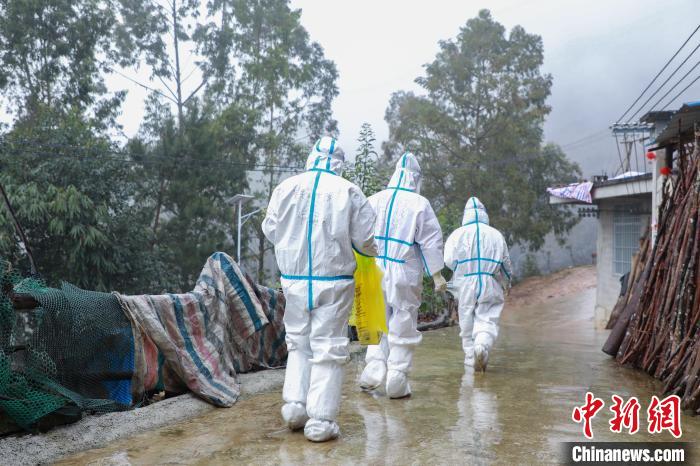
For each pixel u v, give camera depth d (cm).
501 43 2784
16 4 1953
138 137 2134
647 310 661
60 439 354
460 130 2747
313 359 383
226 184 2289
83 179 1741
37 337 373
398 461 339
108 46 2273
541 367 675
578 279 2578
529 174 2859
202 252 2133
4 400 342
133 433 387
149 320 437
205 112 2303
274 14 2644
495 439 384
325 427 374
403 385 502
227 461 336
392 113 3150
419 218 507
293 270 388
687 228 580
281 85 2655
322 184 387
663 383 573
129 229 1792
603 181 1348
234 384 496
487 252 676
